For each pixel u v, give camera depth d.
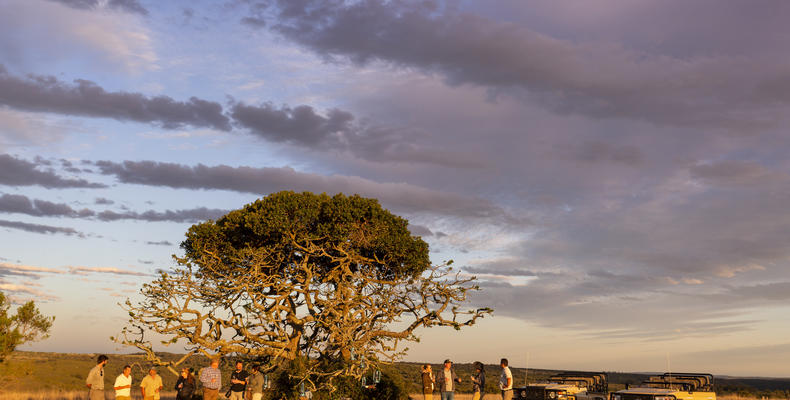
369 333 30.45
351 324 30.20
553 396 22.30
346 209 30.81
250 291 29.83
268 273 32.38
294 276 31.89
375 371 28.86
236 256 31.08
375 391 30.03
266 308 31.02
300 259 32.59
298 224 30.33
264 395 28.50
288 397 28.53
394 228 32.59
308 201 31.02
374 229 31.48
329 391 29.30
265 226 29.91
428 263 33.53
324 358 31.17
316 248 30.50
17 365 27.00
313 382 28.44
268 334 30.69
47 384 47.72
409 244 32.91
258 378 23.83
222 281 31.16
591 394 23.33
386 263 33.50
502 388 21.95
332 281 33.09
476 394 23.56
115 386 19.00
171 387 51.03
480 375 23.67
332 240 30.84
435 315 31.61
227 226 31.69
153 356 27.31
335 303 30.25
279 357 30.81
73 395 35.34
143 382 20.48
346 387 29.73
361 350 29.31
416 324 31.83
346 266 31.59
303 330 31.61
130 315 27.70
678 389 21.73
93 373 18.67
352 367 28.50
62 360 69.94
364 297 31.48
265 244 31.53
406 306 32.72
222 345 29.31
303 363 29.64
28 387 40.22
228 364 31.67
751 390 57.56
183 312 29.28
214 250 31.80
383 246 32.00
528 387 22.88
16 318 26.34
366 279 31.73
